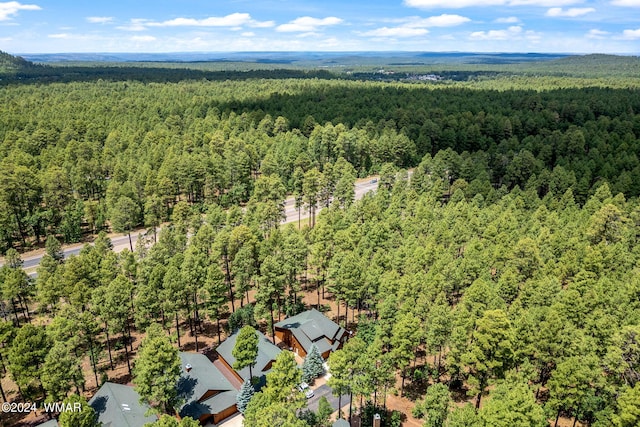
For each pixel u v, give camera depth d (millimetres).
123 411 56188
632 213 106750
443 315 64875
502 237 93312
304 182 129625
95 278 79688
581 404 56000
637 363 53844
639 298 71250
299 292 97125
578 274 77062
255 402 53781
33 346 57438
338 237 94875
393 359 62375
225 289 76188
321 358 69312
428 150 188625
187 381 63031
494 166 157375
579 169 140125
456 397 65500
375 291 78625
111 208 122938
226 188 153125
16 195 119375
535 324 63969
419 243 98938
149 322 71500
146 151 163875
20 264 86875
